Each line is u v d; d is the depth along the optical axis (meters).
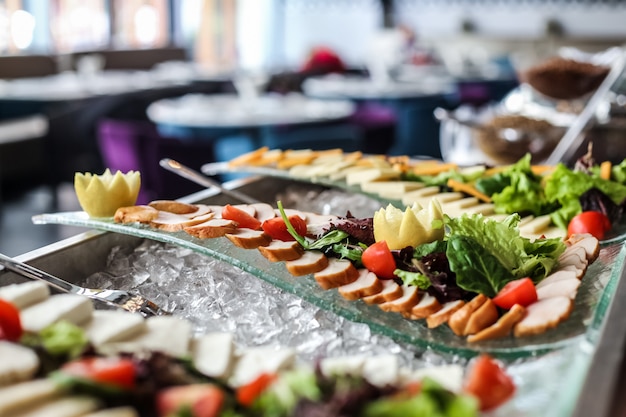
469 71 7.91
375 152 6.67
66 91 5.76
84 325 1.20
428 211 1.70
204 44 11.02
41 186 6.78
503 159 3.38
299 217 1.76
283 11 12.07
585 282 1.58
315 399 0.94
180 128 4.72
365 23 11.41
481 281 1.45
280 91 6.61
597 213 2.10
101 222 1.90
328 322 1.50
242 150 4.98
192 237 1.74
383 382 1.08
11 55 6.97
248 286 1.70
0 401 0.93
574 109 3.86
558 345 1.26
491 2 10.19
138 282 1.77
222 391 1.05
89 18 9.39
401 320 1.42
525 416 1.03
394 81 7.09
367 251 1.56
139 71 8.23
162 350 1.13
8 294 1.24
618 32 9.48
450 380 1.12
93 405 0.96
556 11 9.79
